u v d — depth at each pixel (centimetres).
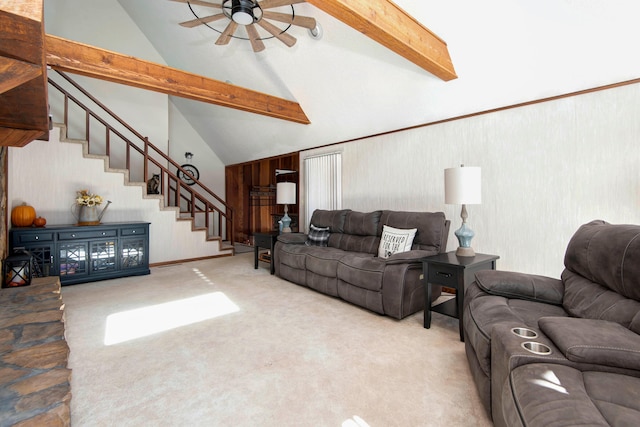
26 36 70
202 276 447
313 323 272
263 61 453
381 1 238
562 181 282
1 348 156
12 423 104
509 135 313
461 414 154
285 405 162
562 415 88
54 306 220
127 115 632
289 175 700
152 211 524
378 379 185
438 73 309
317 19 346
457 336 245
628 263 143
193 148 785
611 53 243
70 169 452
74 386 178
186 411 157
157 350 222
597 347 113
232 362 205
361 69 375
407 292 278
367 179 451
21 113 128
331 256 347
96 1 593
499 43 279
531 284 198
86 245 409
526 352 121
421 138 385
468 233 279
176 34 544
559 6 238
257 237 493
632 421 84
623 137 251
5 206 327
